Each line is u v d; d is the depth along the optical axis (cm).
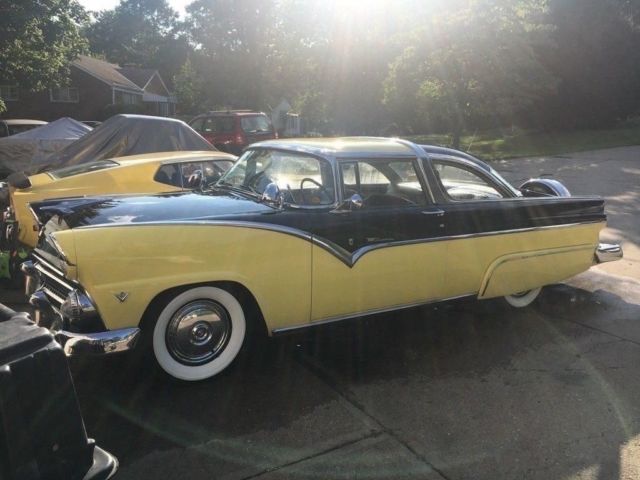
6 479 164
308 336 452
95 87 3600
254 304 376
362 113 2919
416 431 316
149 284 332
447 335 458
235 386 365
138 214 362
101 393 353
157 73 4825
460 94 2017
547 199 488
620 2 3156
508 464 286
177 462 285
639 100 3189
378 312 421
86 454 185
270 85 4806
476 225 448
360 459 289
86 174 629
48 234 375
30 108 3522
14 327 187
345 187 401
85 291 327
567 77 2941
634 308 525
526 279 484
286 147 440
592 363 406
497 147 2447
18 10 1745
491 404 346
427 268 430
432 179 436
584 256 516
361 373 388
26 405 169
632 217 950
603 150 2273
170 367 354
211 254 346
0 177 1145
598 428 320
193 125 1639
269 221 369
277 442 304
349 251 394
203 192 453
